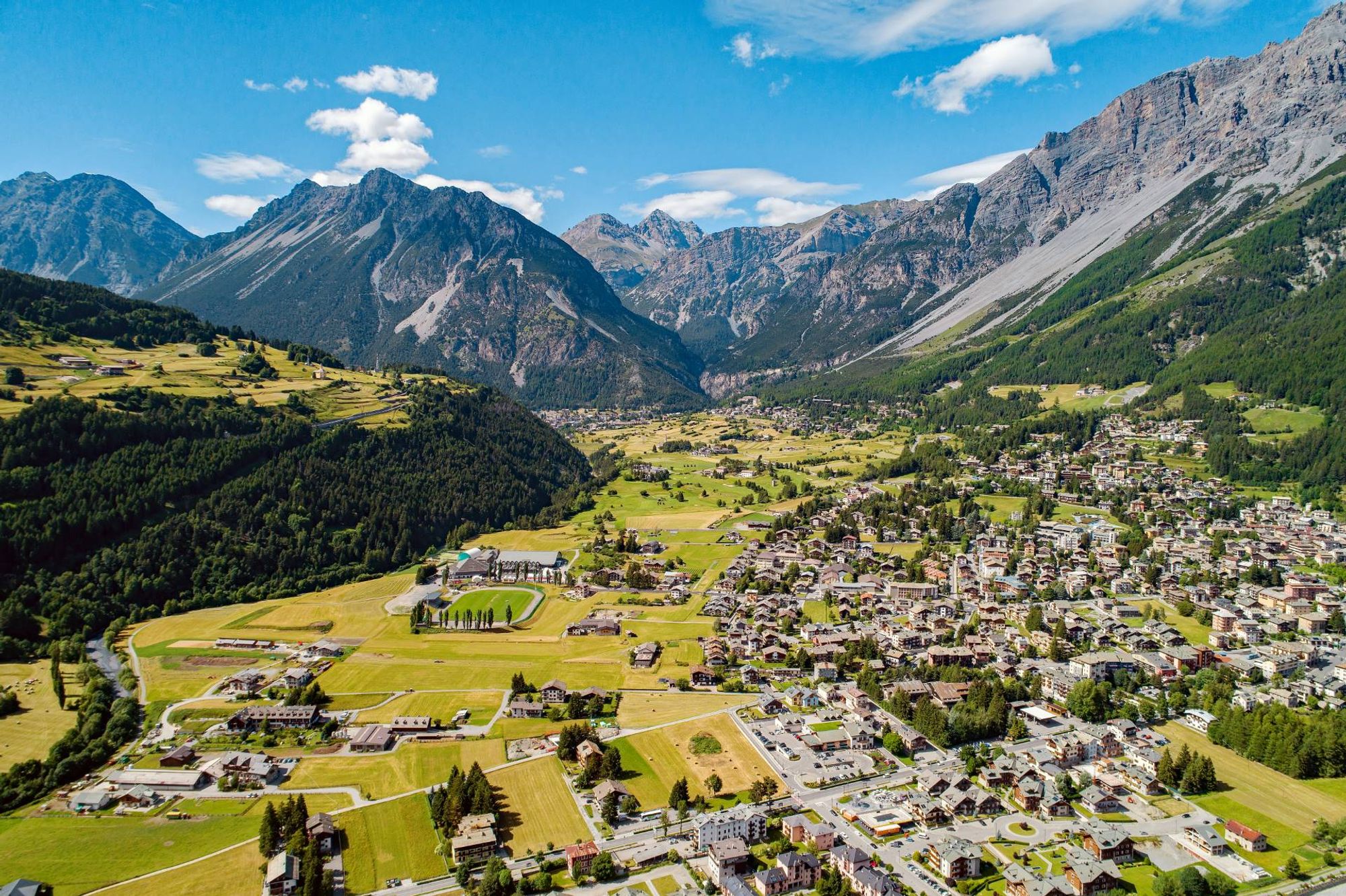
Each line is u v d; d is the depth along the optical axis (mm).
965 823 182750
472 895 159125
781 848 172750
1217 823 179750
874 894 155125
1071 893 154750
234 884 162250
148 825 182875
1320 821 173875
